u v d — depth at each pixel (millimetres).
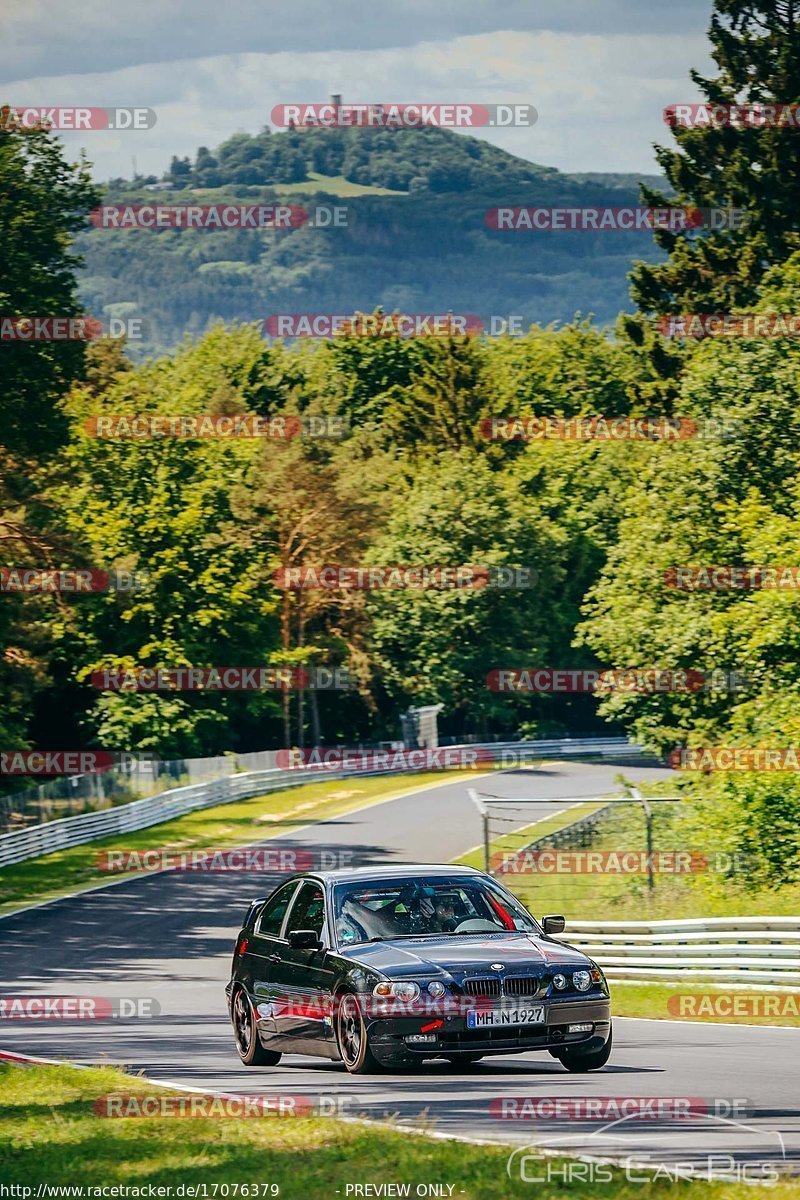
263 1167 21062
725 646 91250
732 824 68875
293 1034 31422
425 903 30922
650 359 161000
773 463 98812
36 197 103500
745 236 155625
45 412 106375
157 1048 39750
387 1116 24547
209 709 162125
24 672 122438
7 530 113938
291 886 33375
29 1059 37281
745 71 159000
